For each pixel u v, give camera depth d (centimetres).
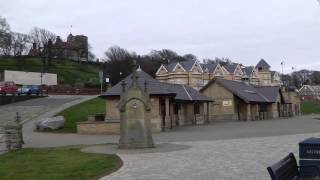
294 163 1029
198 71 13075
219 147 2544
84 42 17600
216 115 7325
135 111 2675
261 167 1694
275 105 8638
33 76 11475
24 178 1555
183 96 5678
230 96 7250
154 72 15362
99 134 4238
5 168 1847
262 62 15912
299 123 5709
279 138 3112
